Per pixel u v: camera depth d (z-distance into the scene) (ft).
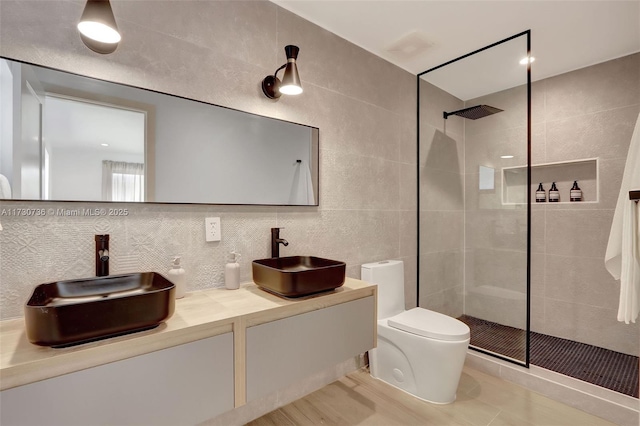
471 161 8.93
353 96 7.59
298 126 6.48
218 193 5.38
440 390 6.33
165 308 3.50
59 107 4.05
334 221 7.18
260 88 5.94
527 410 6.24
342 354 5.23
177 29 4.97
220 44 5.43
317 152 6.80
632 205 4.45
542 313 9.60
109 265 4.41
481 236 8.96
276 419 5.89
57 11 4.05
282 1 6.15
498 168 8.48
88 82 4.24
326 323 4.99
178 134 4.97
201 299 4.72
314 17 6.66
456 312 9.60
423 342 6.41
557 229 9.32
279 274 4.63
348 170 7.47
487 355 7.96
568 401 6.42
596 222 8.64
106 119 4.37
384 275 7.68
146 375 3.36
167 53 4.88
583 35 7.31
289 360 4.55
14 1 3.80
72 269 4.15
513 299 8.36
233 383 4.00
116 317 3.17
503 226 8.51
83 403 3.03
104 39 3.71
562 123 9.25
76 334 2.98
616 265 4.94
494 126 8.41
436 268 9.57
